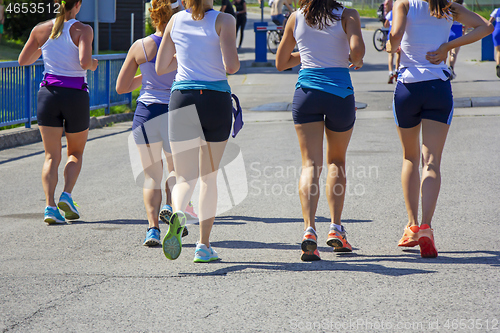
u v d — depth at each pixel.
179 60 8.43
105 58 24.42
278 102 27.55
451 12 8.83
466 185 13.30
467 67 38.16
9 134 19.53
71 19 11.27
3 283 7.92
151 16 9.52
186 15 8.38
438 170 8.88
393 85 32.09
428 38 8.81
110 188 14.05
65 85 11.18
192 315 6.78
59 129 11.38
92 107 23.70
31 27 43.81
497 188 12.95
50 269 8.52
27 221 11.34
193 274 8.23
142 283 7.88
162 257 9.09
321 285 7.64
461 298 7.06
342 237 8.85
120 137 21.50
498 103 25.39
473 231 10.01
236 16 56.44
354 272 8.12
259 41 42.56
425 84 8.83
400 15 8.86
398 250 9.19
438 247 9.24
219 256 9.10
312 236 8.47
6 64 19.14
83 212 12.02
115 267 8.59
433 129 8.92
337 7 8.48
